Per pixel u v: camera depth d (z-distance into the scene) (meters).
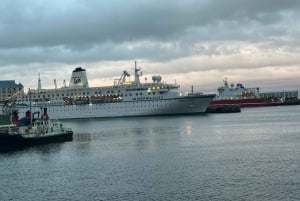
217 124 193.50
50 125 134.25
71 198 60.28
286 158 85.06
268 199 55.72
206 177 69.38
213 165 79.81
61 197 61.09
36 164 88.75
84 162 88.88
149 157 91.94
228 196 57.81
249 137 131.62
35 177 75.25
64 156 98.62
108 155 97.69
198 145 111.62
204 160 85.75
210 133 147.50
